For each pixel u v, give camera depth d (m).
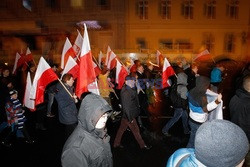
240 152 1.16
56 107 10.08
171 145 6.09
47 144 6.36
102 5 25.72
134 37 26.11
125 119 5.63
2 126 6.29
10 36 25.94
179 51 24.86
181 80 5.96
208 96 4.51
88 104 2.38
